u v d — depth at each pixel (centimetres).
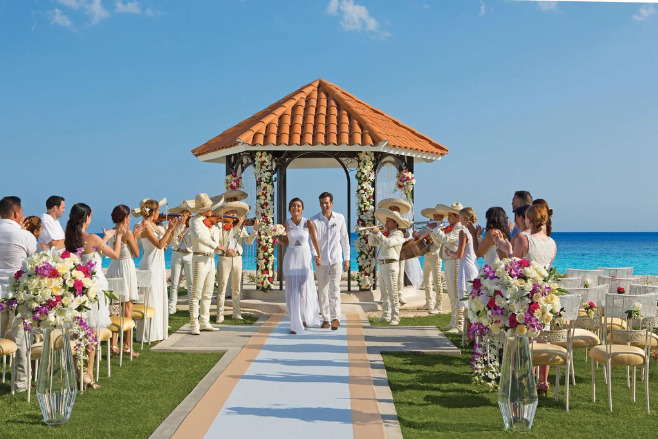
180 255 1255
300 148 1302
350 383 687
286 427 538
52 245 816
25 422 561
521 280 546
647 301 630
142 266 964
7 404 622
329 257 1038
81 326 577
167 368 769
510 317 547
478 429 549
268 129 1347
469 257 927
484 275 564
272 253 1352
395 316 1106
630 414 603
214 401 615
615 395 675
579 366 826
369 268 1345
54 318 552
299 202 1014
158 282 936
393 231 1102
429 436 528
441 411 601
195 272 988
